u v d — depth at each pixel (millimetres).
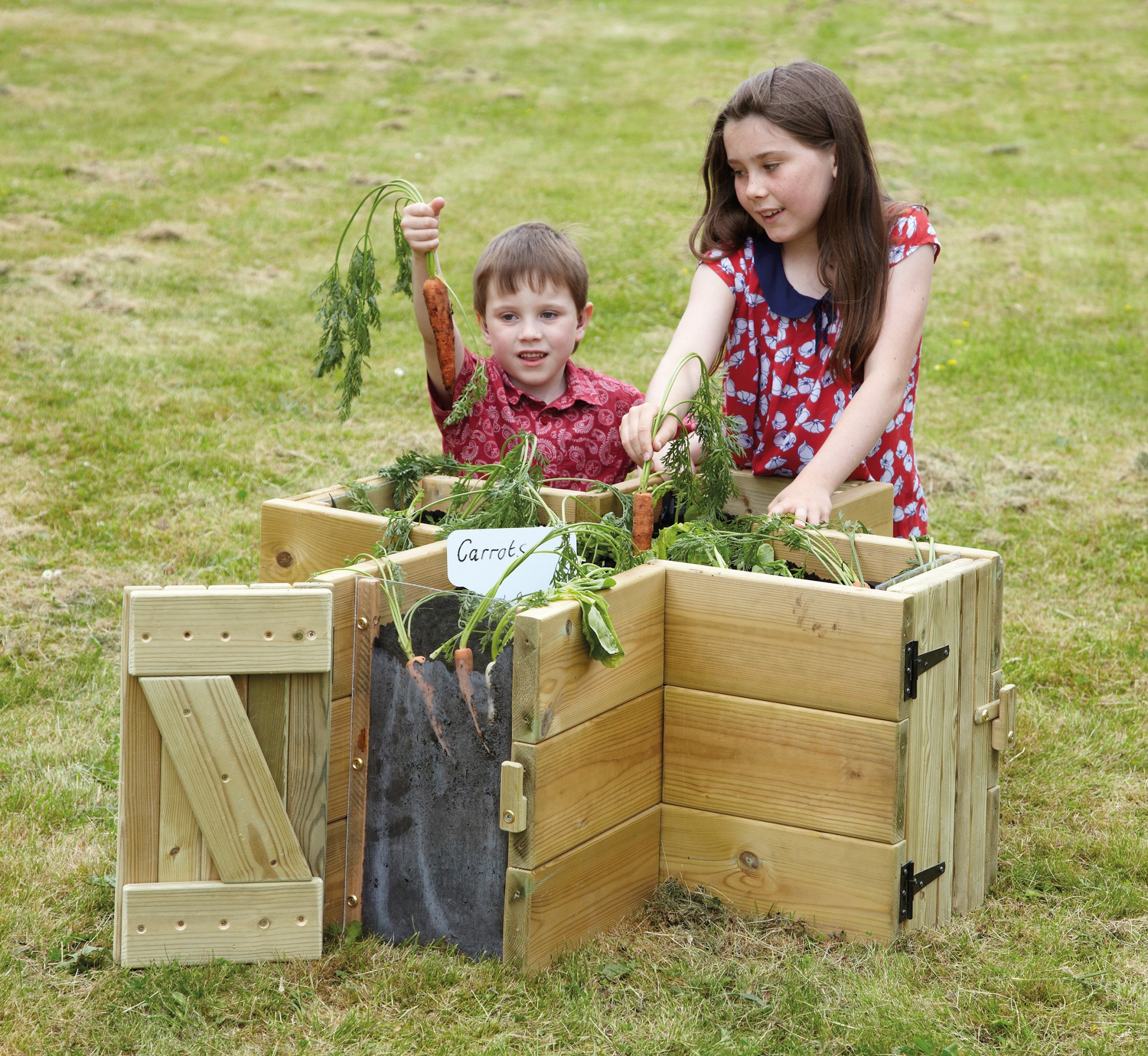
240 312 8094
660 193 11773
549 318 3229
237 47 17609
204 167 11906
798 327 2928
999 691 2498
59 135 12703
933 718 2271
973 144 14172
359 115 14594
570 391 3314
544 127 14516
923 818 2277
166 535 4598
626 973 2182
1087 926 2389
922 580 2254
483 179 12094
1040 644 3869
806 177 2717
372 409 6387
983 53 18672
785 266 2945
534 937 2150
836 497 2807
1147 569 4539
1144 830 2779
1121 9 21250
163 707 2127
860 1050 1990
